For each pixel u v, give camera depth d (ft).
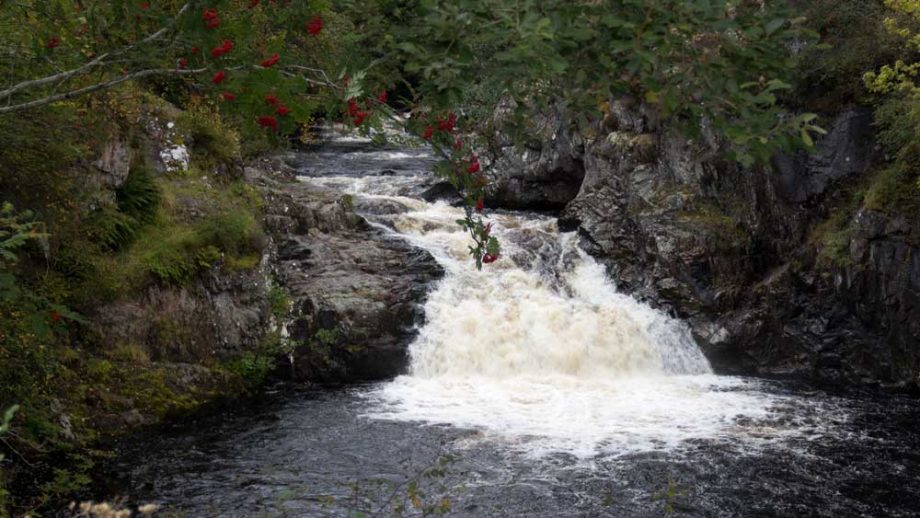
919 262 51.49
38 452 37.96
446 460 23.13
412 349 51.85
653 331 55.67
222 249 51.57
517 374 52.01
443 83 13.70
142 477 37.01
